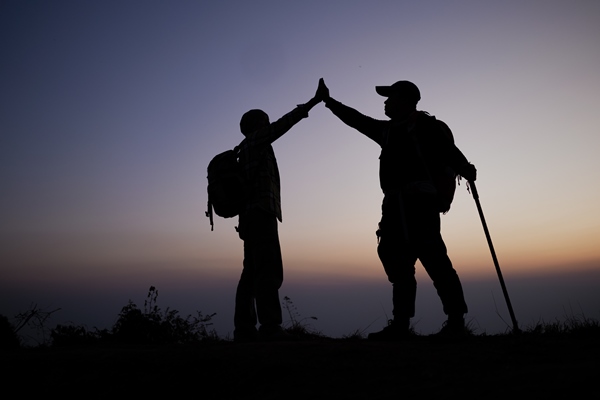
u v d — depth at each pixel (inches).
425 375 152.0
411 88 233.1
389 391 142.9
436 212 219.9
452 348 181.2
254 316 239.8
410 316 219.3
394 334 215.9
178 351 194.7
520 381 135.6
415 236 216.7
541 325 225.5
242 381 168.1
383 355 174.2
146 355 193.0
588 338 201.3
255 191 230.8
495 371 149.7
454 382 143.1
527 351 170.2
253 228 229.6
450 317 214.8
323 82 247.1
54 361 194.9
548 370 140.9
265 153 235.9
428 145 220.4
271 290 225.6
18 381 186.2
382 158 229.3
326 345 192.1
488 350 174.7
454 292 215.2
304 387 156.0
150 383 176.1
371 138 244.8
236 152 241.8
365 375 158.4
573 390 124.3
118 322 295.9
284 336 221.1
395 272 221.3
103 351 207.2
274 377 166.9
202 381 172.9
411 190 218.2
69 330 290.0
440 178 221.0
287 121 235.6
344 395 144.6
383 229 225.3
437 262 216.2
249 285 237.6
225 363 178.4
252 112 250.8
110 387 177.8
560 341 185.9
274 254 228.7
